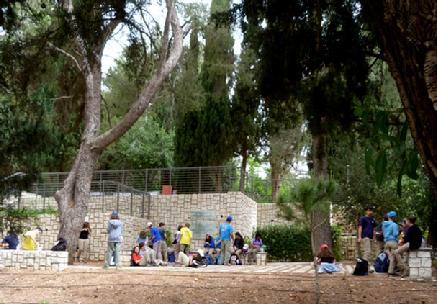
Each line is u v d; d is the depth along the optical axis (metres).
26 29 16.05
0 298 9.34
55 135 16.20
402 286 10.27
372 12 2.82
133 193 27.39
